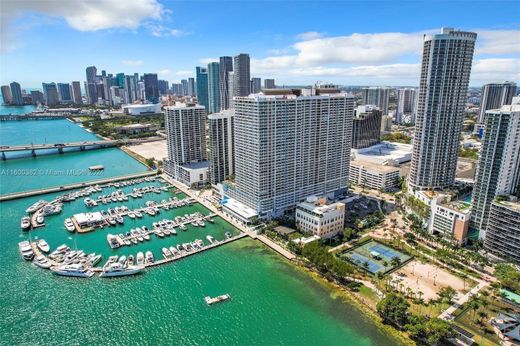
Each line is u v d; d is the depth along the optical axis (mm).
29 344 143125
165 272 195250
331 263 182750
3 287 180625
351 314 160250
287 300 170875
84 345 142500
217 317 159000
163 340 145375
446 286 178250
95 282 185375
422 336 144125
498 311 158375
